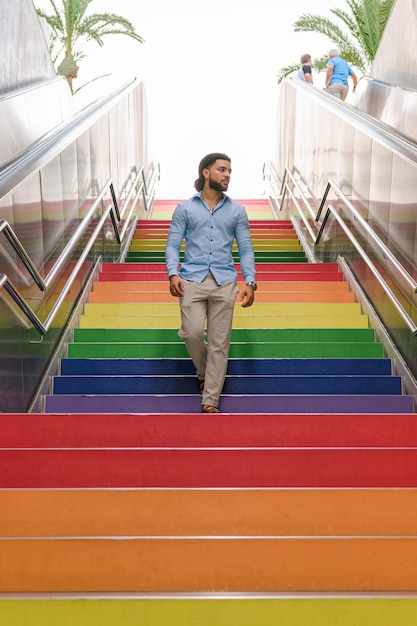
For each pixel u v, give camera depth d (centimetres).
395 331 515
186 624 247
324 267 727
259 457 327
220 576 266
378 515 292
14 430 371
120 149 947
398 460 326
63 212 585
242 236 463
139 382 482
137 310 614
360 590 262
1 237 414
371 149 638
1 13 768
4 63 777
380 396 443
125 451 328
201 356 457
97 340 560
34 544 266
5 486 325
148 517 292
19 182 443
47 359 492
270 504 293
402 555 266
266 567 266
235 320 578
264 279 694
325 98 870
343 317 586
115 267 732
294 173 1085
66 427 371
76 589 264
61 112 955
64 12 1606
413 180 501
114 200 808
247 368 503
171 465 327
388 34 981
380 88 918
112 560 266
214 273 447
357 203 680
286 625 247
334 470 326
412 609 247
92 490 294
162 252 898
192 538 267
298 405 442
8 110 708
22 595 255
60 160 588
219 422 373
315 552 266
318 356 532
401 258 521
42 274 506
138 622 247
